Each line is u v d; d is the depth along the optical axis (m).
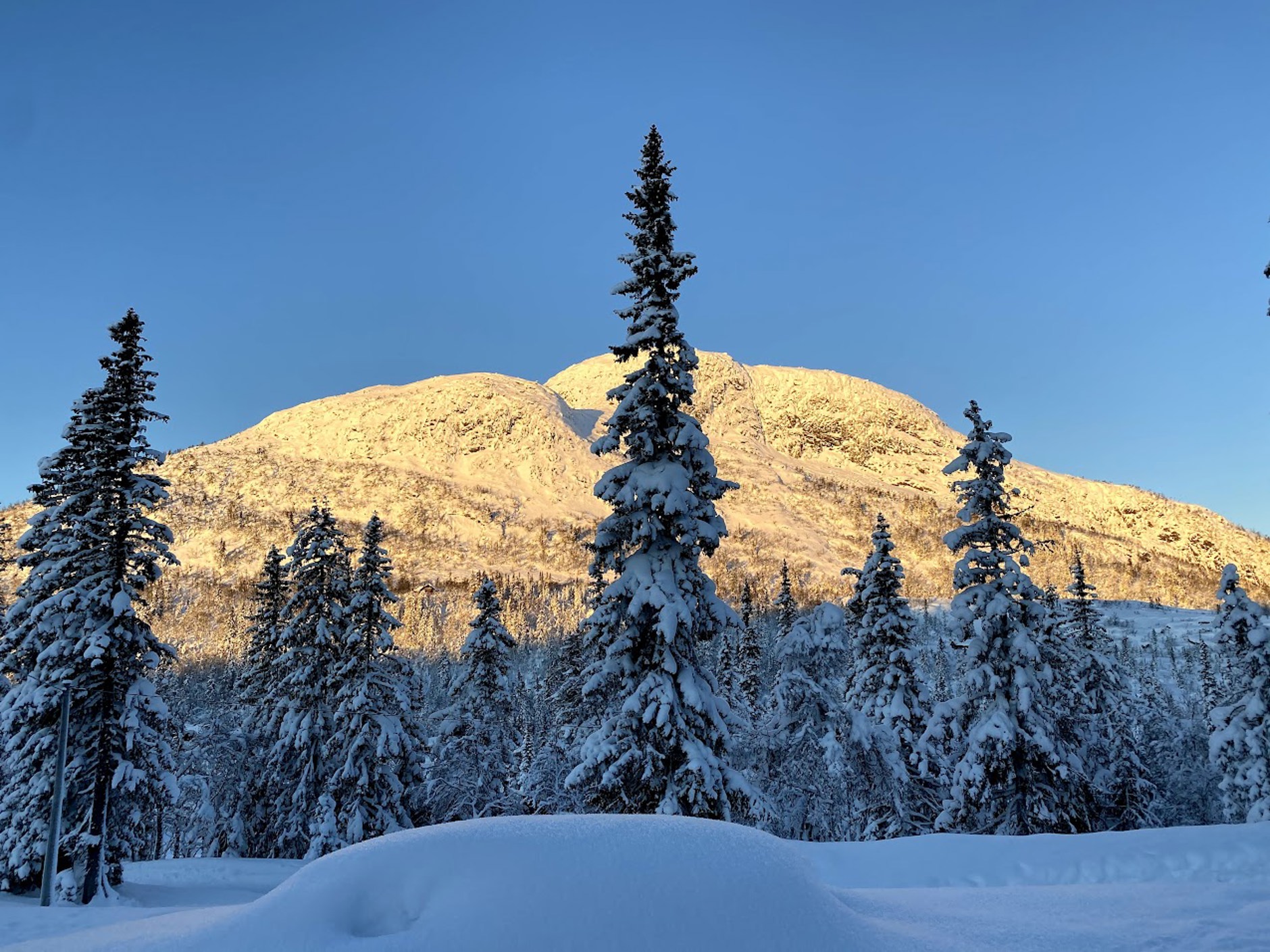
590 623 15.97
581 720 18.31
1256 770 26.92
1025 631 22.02
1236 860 10.80
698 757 14.77
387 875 5.45
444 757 32.22
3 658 23.41
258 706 34.56
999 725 21.45
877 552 28.23
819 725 26.91
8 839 22.19
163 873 28.16
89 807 22.50
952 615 22.33
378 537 31.19
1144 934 6.16
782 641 27.72
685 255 16.52
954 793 22.25
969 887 11.30
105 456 23.17
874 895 7.36
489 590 33.62
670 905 5.19
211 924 5.22
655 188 17.27
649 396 16.31
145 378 24.12
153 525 23.59
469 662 33.41
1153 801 32.31
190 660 113.19
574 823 6.02
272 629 34.97
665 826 6.10
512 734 34.50
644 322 16.50
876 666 27.52
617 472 16.48
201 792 33.53
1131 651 143.62
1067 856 12.01
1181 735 40.41
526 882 5.26
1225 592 29.19
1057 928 6.34
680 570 15.82
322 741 30.06
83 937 5.48
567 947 4.86
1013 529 22.27
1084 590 34.25
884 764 26.00
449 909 5.09
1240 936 6.05
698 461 16.33
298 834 30.34
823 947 5.18
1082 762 22.17
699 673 16.34
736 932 5.11
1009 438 22.75
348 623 31.20
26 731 22.86
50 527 23.50
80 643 21.94
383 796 30.02
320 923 5.03
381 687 30.36
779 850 6.09
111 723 22.48
